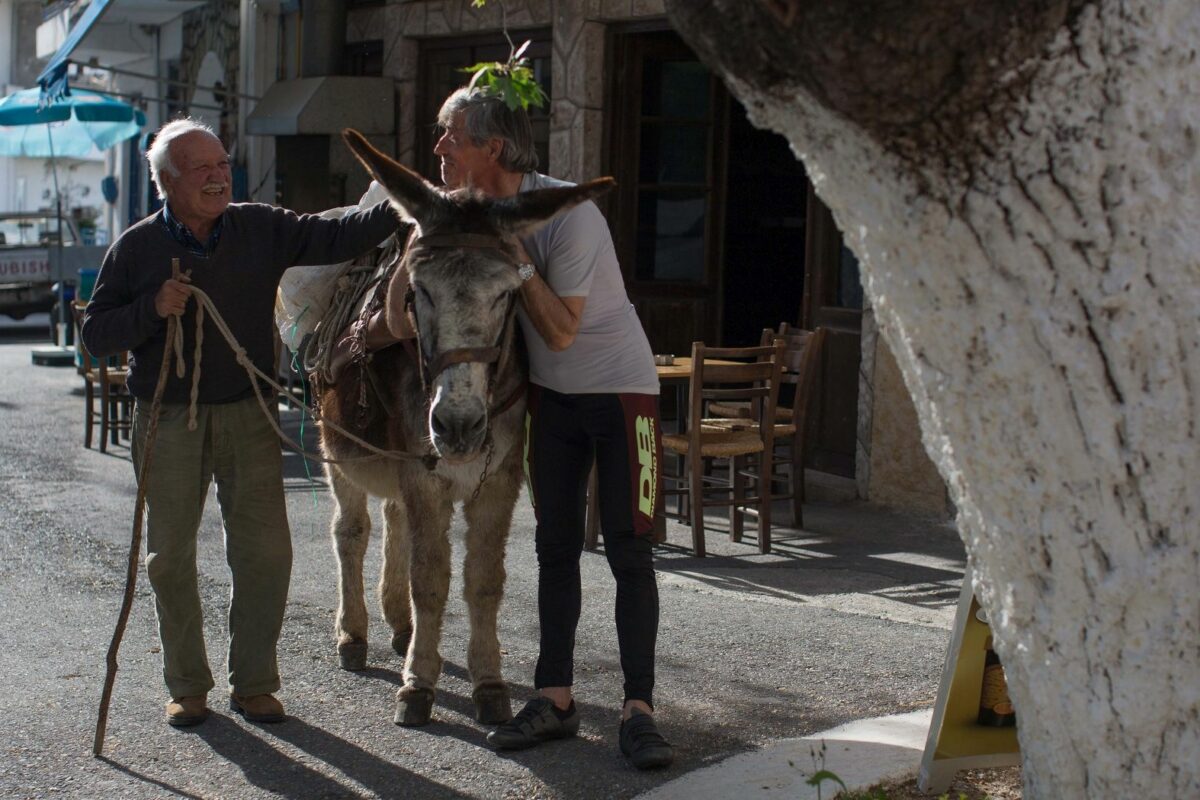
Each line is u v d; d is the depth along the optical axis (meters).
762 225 12.96
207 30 17.47
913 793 3.99
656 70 11.13
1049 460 2.22
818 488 9.36
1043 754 2.46
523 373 4.62
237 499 4.79
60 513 8.55
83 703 5.00
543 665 4.64
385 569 5.75
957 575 7.16
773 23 2.04
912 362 2.35
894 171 2.13
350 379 5.19
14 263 22.23
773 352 7.73
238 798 4.15
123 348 4.55
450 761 4.45
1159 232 2.08
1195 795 2.29
